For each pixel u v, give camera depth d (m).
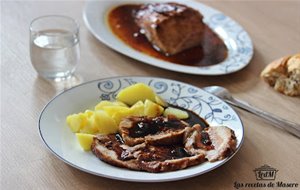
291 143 0.51
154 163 0.44
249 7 0.81
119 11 0.75
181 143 0.48
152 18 0.68
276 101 0.58
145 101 0.53
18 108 0.54
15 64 0.62
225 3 0.81
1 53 0.63
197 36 0.68
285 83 0.59
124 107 0.52
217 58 0.66
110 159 0.44
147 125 0.49
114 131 0.49
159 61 0.62
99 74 0.61
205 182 0.45
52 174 0.45
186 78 0.61
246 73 0.63
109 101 0.54
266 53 0.68
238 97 0.58
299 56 0.59
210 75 0.61
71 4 0.77
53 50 0.57
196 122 0.52
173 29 0.67
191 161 0.44
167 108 0.54
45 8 0.75
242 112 0.55
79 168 0.43
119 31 0.71
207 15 0.75
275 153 0.49
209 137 0.48
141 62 0.64
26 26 0.70
